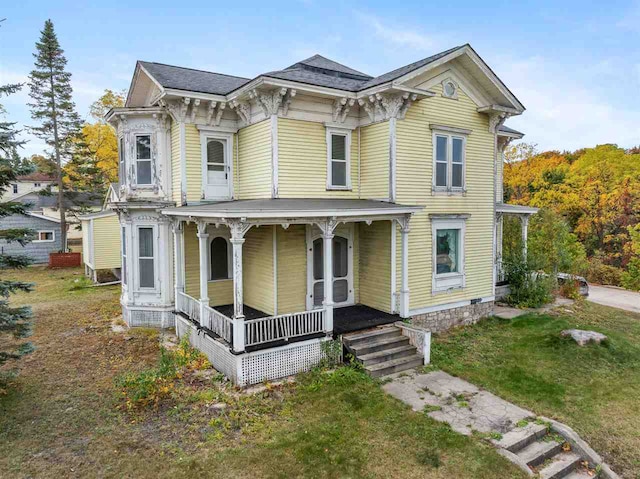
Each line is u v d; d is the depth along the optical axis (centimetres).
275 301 1051
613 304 1658
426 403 755
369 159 1147
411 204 1118
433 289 1180
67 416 694
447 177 1193
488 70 1175
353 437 640
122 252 1310
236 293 810
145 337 1132
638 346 1099
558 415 726
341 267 1175
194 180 1137
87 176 2952
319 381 830
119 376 860
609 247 2903
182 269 1159
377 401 757
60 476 538
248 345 825
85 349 1036
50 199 3897
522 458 605
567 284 1662
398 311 1085
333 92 1057
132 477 539
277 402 754
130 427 661
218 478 540
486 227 1300
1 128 748
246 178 1159
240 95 1057
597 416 729
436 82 1146
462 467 570
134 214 1222
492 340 1116
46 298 1648
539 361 966
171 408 725
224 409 723
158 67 1238
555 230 1698
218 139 1172
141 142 1223
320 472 555
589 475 595
